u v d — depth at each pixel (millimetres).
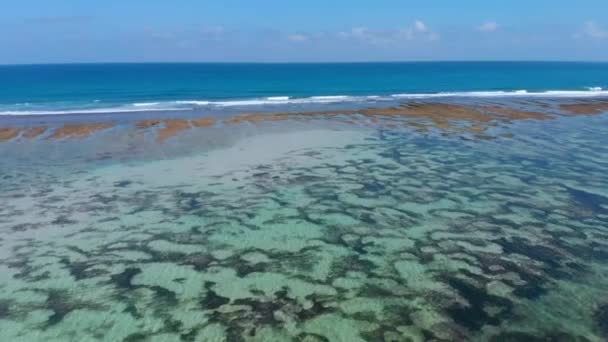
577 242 13453
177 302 10461
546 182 18938
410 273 11742
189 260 12438
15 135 26719
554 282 11242
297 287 11102
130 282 11305
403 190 17953
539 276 11531
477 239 13703
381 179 19281
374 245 13359
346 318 9844
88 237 13734
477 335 9242
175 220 15016
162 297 10656
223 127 29438
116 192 17469
